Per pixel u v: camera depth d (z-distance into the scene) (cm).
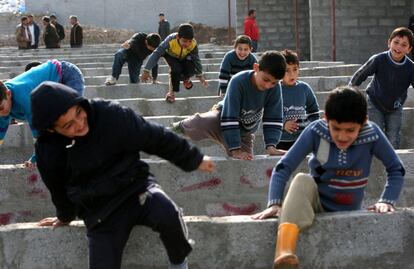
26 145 836
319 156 463
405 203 641
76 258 471
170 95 996
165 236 424
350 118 423
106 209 411
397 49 741
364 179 471
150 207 418
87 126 393
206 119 632
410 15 2355
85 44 3650
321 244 472
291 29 2911
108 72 1580
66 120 378
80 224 474
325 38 2364
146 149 407
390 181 473
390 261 478
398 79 752
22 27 2877
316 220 470
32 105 378
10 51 2703
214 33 4009
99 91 1176
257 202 624
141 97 1186
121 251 419
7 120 565
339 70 1488
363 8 2344
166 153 406
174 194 625
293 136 710
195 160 409
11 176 616
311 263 473
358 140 456
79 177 408
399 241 477
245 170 621
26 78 563
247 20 2458
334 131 437
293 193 455
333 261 474
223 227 475
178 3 4153
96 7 4194
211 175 623
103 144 397
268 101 609
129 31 4025
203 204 625
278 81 584
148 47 1215
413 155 638
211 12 4125
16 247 471
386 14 2353
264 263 476
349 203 480
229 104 592
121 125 396
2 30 4219
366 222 473
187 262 457
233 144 602
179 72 996
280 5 2909
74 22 2891
